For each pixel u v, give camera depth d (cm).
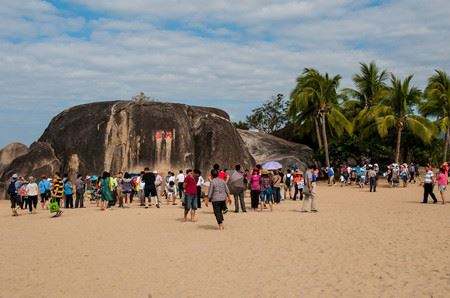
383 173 4984
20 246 1473
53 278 1088
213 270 1118
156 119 3972
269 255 1255
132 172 3734
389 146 5244
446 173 2533
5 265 1220
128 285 1017
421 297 862
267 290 947
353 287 941
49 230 1783
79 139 3903
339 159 4994
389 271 1046
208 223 1881
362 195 3148
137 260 1244
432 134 4741
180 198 2828
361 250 1272
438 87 5122
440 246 1288
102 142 3881
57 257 1302
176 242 1480
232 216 2069
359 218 1908
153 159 3884
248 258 1228
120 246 1437
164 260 1235
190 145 3975
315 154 5044
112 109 4009
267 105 7275
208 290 962
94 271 1141
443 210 2161
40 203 2953
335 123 4919
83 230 1762
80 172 3794
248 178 3188
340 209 2286
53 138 4000
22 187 2480
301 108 4862
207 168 3875
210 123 4088
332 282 982
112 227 1822
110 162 3841
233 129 4197
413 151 5353
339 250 1283
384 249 1273
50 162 3753
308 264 1141
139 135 3912
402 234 1495
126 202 2844
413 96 4666
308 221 1842
